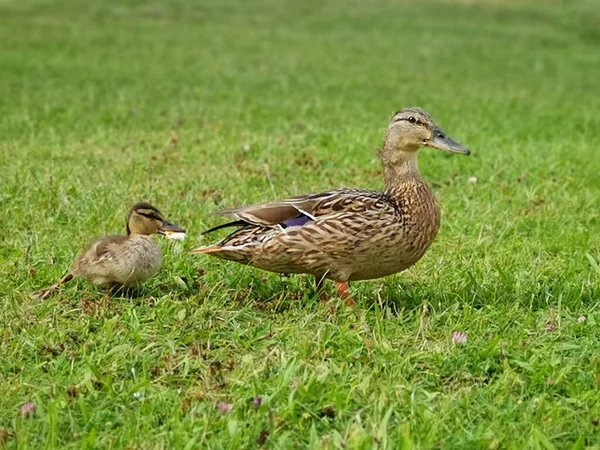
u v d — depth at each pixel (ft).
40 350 28.19
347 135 67.31
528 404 25.16
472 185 53.11
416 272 36.68
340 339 28.73
